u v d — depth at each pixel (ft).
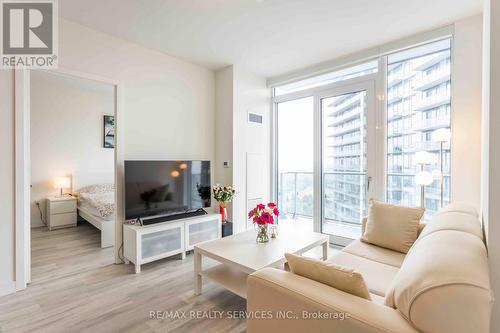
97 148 16.84
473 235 4.16
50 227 14.02
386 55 10.25
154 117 10.81
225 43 10.23
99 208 12.02
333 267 3.73
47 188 14.98
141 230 8.91
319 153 12.38
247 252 7.06
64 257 10.21
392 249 7.20
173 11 8.12
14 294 7.30
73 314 6.38
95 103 16.80
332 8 7.93
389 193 10.52
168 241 9.70
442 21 8.58
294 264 4.12
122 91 9.82
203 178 11.73
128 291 7.53
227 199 11.48
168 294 7.38
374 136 10.58
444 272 2.89
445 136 8.02
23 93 7.61
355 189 11.29
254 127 13.50
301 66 12.49
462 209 6.06
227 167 12.70
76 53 8.73
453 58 8.63
